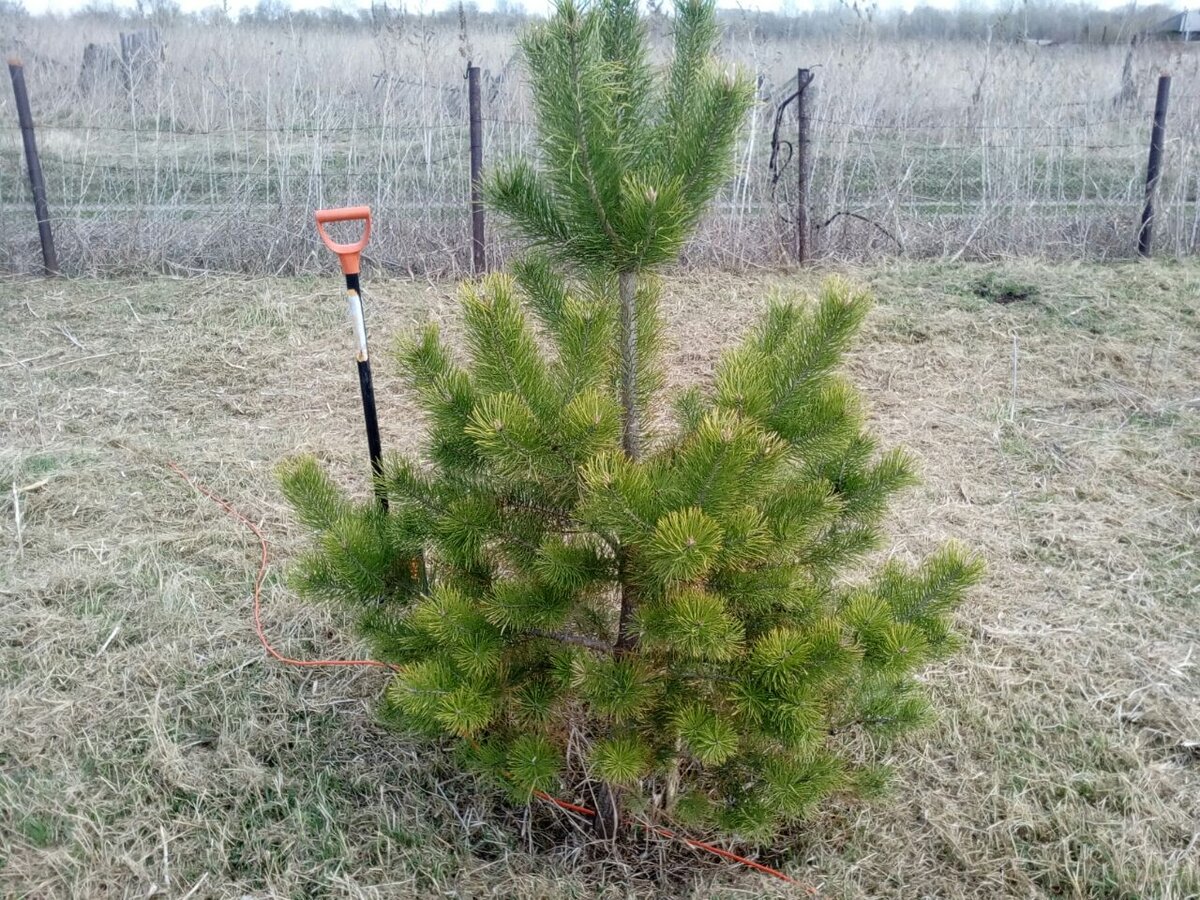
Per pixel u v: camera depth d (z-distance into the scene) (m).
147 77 9.33
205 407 5.51
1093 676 3.48
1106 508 4.62
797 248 7.93
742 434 2.06
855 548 2.61
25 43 11.63
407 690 2.28
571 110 2.02
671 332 6.64
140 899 2.55
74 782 2.85
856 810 2.94
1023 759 3.12
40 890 2.53
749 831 2.47
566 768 3.07
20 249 7.47
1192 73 9.65
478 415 2.20
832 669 2.20
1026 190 8.68
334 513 2.74
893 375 6.07
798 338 2.40
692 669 2.43
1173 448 5.16
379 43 8.88
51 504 4.36
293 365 6.06
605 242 2.19
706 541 1.96
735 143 2.19
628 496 2.04
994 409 5.64
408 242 7.66
